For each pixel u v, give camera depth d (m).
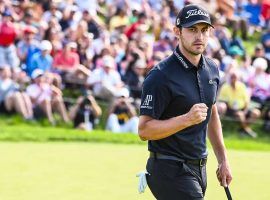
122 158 32.38
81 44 45.97
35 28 45.91
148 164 16.67
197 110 15.22
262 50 52.28
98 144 36.44
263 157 35.53
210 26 15.97
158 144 16.41
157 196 16.66
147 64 47.16
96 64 45.72
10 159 30.70
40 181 26.83
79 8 54.41
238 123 45.56
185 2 59.34
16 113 41.53
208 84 16.50
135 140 37.69
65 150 33.78
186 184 16.31
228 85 45.75
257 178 29.42
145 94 16.06
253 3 65.12
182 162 16.34
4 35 43.25
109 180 27.56
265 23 64.69
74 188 25.89
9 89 41.66
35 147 34.16
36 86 41.81
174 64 16.20
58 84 42.91
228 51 54.56
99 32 49.84
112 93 43.47
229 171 17.50
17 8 48.78
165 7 57.84
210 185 27.64
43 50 43.44
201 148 16.55
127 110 42.34
